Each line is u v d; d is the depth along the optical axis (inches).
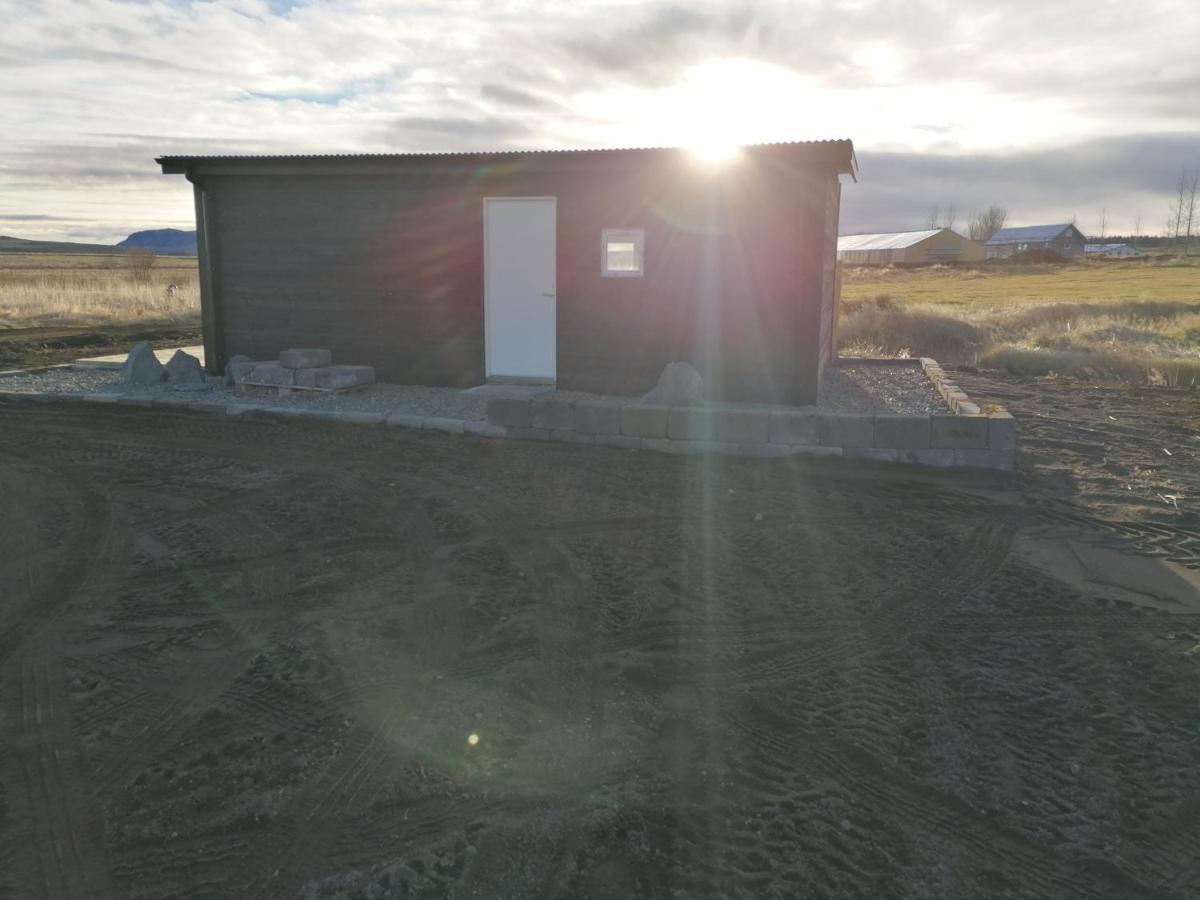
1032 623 189.0
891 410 386.9
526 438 339.6
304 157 429.4
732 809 126.6
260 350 473.7
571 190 410.0
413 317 446.6
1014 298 1263.5
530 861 115.5
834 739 144.4
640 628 182.2
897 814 126.9
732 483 284.4
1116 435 388.8
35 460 308.3
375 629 179.2
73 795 128.2
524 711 150.1
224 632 177.9
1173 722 151.6
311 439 340.2
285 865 114.3
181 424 367.2
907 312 782.5
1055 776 136.3
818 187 376.2
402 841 118.7
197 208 466.3
